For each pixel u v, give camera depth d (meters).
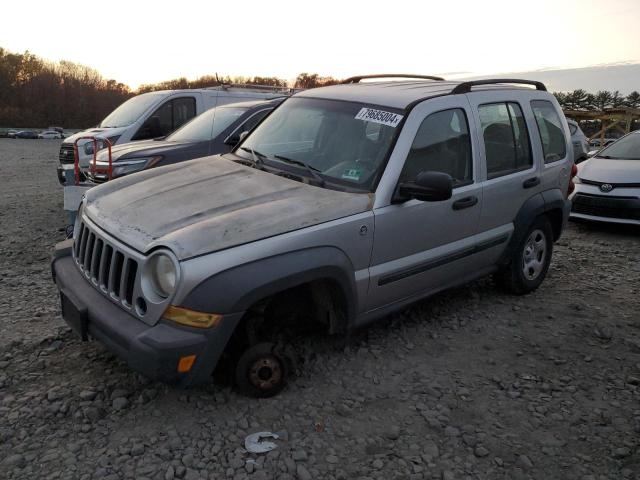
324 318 3.92
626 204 8.05
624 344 4.65
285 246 3.39
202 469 3.01
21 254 6.66
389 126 4.21
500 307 5.31
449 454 3.23
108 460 3.04
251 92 11.27
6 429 3.25
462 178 4.59
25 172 16.70
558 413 3.66
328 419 3.49
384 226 3.91
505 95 5.17
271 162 4.45
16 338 4.33
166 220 3.51
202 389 3.70
